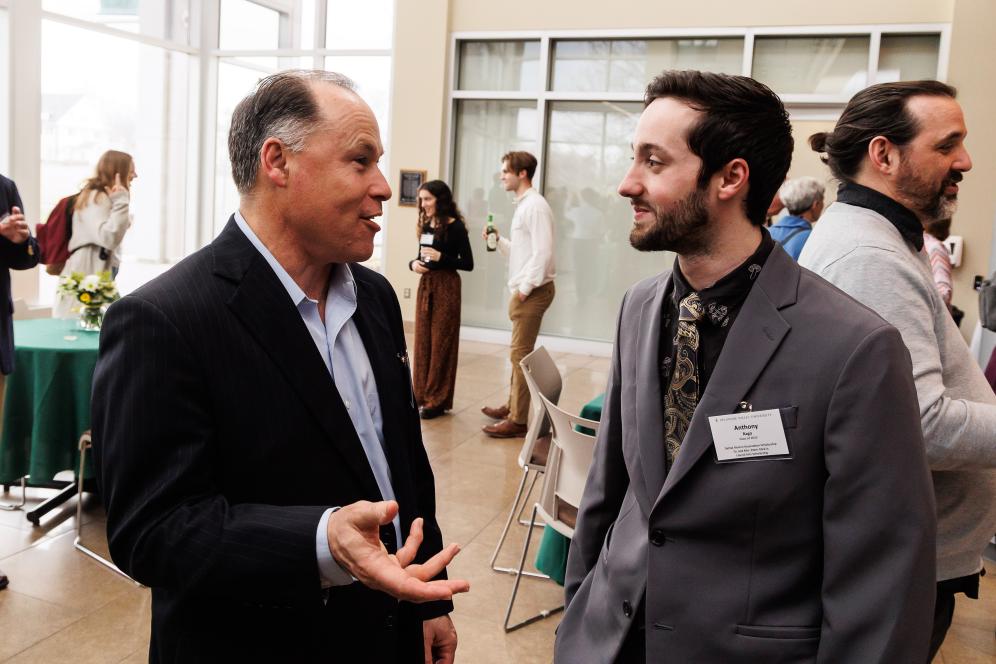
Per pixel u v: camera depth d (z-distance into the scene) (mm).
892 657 1042
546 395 3551
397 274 8719
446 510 4020
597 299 8320
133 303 1123
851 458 1077
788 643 1128
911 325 1396
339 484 1205
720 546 1175
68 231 6266
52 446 3572
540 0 8016
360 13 9117
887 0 6980
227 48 9578
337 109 1186
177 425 1089
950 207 1541
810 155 7422
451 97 8469
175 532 1048
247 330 1174
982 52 6625
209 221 9852
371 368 1371
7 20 6957
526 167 5344
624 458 1370
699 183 1180
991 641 2969
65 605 2920
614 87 7988
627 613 1271
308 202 1194
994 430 1325
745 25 7414
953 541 1539
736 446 1150
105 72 8227
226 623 1159
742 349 1175
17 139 7129
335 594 1207
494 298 8641
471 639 2854
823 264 1494
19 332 3904
